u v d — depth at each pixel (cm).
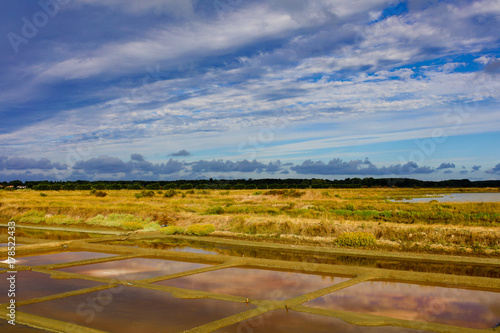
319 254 1677
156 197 5103
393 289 1047
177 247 1877
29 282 1112
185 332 707
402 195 5675
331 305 909
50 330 733
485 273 1302
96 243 1934
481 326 782
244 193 5825
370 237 1805
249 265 1369
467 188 9500
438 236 1797
